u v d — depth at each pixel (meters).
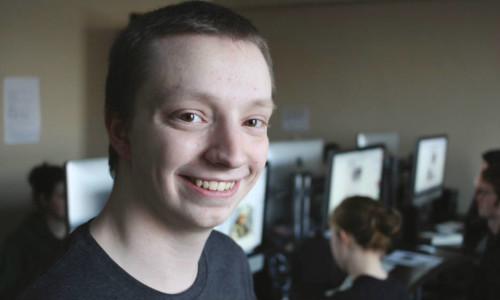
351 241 1.54
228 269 0.74
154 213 0.54
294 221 2.22
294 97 4.54
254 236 1.75
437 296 3.00
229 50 0.50
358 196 1.63
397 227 1.54
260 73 0.52
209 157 0.50
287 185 2.24
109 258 0.54
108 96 0.57
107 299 0.52
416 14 4.05
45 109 2.67
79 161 1.28
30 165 2.61
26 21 2.54
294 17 4.46
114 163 0.59
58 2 2.70
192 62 0.48
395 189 2.81
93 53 2.94
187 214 0.52
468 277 2.92
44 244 1.89
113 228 0.56
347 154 2.12
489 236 2.18
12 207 2.54
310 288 1.99
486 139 3.88
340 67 4.36
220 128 0.50
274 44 4.56
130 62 0.52
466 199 3.96
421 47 4.05
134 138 0.52
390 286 1.45
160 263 0.57
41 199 1.93
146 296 0.55
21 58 2.53
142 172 0.52
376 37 4.21
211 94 0.48
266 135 0.57
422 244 2.53
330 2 4.29
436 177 3.00
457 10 3.90
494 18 3.78
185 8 0.53
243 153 0.51
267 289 1.88
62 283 0.51
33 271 0.53
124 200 0.55
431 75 4.04
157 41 0.50
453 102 3.98
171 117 0.49
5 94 2.47
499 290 2.05
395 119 4.20
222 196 0.52
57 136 2.75
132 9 3.11
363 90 4.29
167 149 0.49
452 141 4.00
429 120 4.07
